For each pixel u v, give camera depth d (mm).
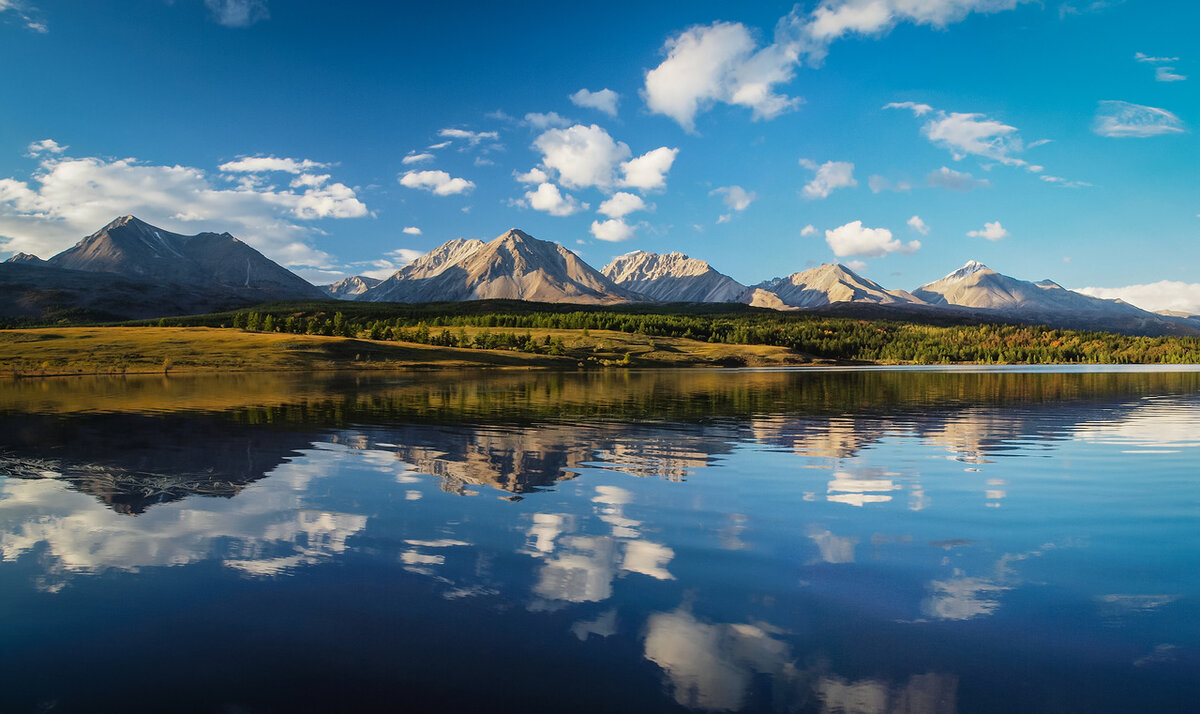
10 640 11781
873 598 13797
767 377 133875
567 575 15000
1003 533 18531
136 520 19375
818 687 10266
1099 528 19078
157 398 65375
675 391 84625
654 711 9555
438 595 13789
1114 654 11430
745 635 12086
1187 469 28609
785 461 30391
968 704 9828
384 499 22203
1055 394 80875
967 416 52812
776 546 17234
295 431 40188
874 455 32406
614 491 23688
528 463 29562
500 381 108750
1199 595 13992
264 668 10836
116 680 10438
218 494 22797
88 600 13484
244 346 150750
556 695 10023
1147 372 164125
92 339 149625
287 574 15000
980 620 12781
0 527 18609
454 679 10484
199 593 13859
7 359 121750
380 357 155000
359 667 10859
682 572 15273
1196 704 9852
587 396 74312
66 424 43031
